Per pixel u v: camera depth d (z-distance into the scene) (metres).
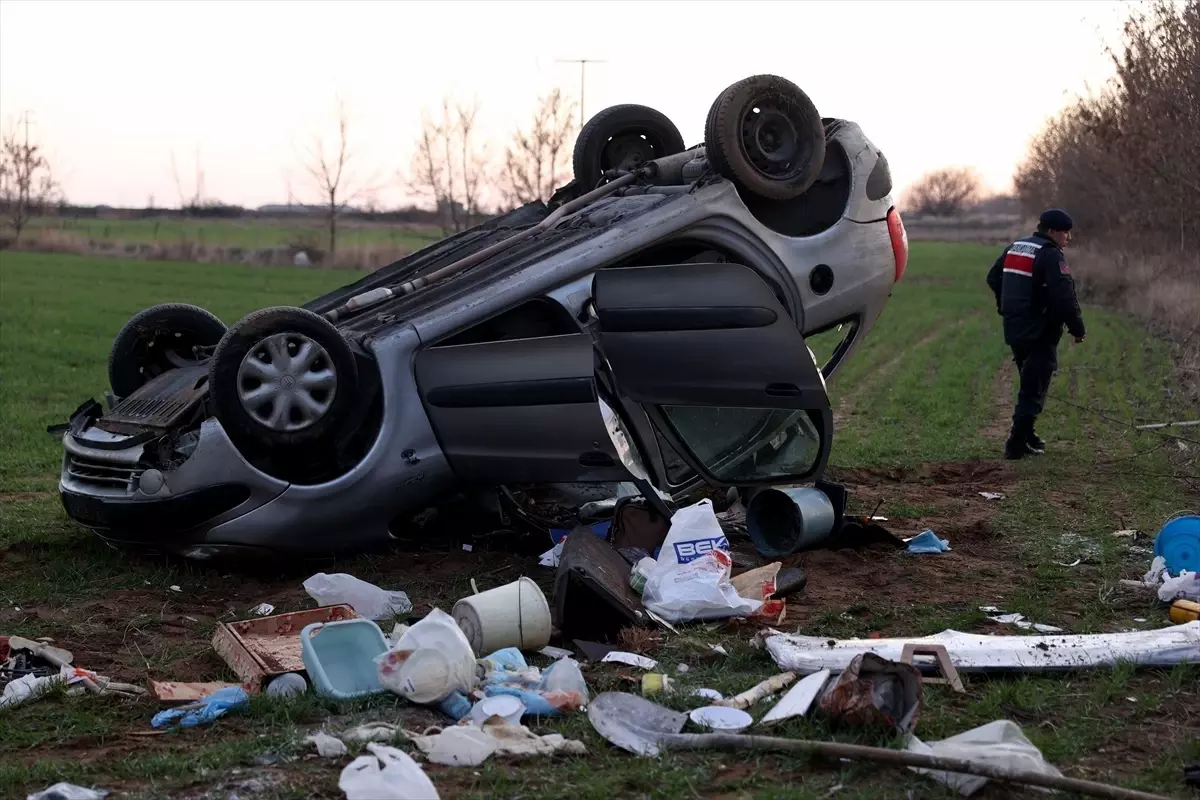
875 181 8.18
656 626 5.53
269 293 34.16
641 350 6.65
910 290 41.09
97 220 77.88
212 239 63.59
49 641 5.57
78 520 6.90
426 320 6.85
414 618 5.81
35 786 3.93
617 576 5.77
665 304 6.64
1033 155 47.97
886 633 5.56
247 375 6.39
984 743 4.01
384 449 6.66
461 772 3.99
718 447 6.78
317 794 3.83
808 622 5.70
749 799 3.77
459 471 6.84
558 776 3.95
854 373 17.81
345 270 46.62
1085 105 29.75
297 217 79.56
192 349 8.06
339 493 6.60
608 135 8.93
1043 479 9.34
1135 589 6.18
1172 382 14.83
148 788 3.89
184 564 6.83
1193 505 8.28
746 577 5.96
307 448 6.50
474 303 6.89
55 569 6.79
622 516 6.53
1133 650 4.93
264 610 6.07
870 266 8.10
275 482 6.50
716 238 7.48
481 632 5.18
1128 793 3.57
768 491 6.94
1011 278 10.20
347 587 5.95
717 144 7.40
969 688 4.77
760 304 6.55
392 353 6.73
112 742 4.35
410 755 4.11
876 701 4.31
